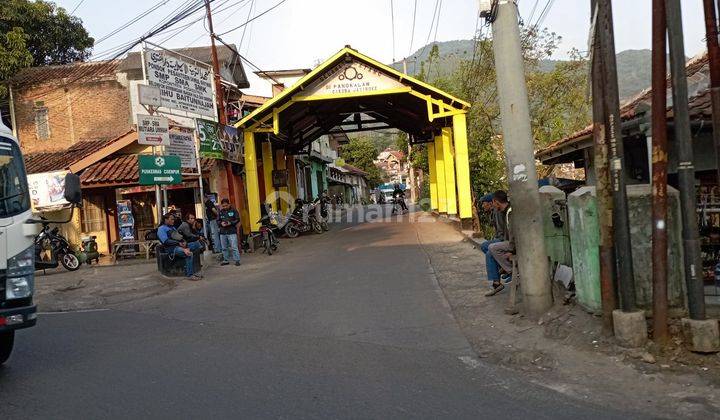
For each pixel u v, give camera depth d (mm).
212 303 9438
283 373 5535
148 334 7539
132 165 17922
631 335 5375
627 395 4645
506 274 8281
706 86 9312
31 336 7805
